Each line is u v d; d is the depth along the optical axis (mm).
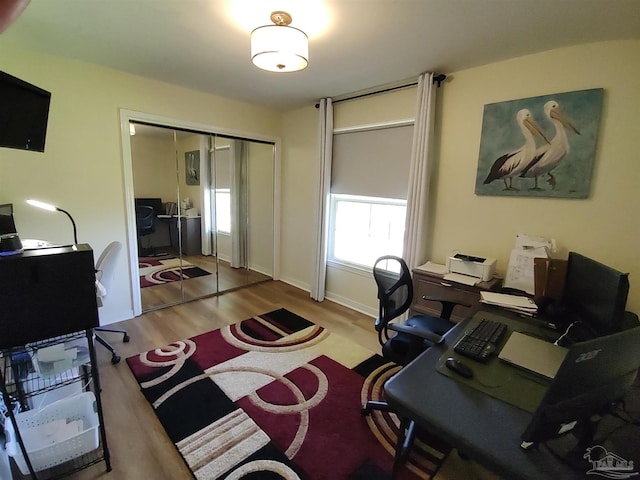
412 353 1612
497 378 1082
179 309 3279
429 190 2643
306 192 3842
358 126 3141
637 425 915
